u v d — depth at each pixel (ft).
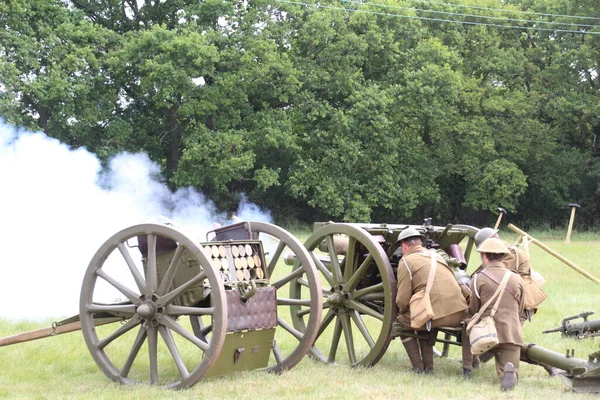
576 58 128.57
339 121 117.70
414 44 130.72
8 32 107.45
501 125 129.80
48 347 28.55
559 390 23.30
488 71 135.03
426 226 28.48
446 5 131.44
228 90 113.91
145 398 21.70
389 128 122.21
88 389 23.11
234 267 24.45
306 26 119.65
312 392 22.76
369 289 26.66
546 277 52.37
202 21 119.14
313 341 25.43
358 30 126.62
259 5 120.16
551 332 31.76
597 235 116.98
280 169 118.73
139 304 23.45
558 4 134.92
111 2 124.26
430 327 24.48
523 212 141.49
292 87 116.67
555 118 134.41
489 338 23.07
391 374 25.68
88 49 108.99
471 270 49.88
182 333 22.79
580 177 138.00
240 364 24.58
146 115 123.85
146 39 108.58
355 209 116.78
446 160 129.18
